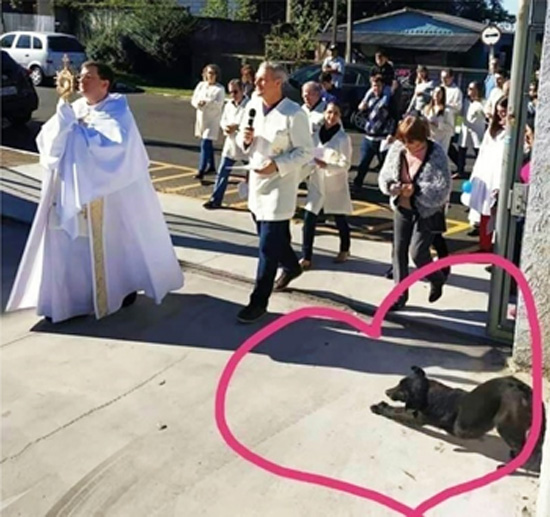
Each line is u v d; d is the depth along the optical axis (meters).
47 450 3.47
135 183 4.83
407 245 4.86
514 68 4.06
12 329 4.80
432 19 25.11
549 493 2.38
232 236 6.79
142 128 14.56
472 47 24.78
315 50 25.41
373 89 8.98
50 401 3.91
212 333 4.73
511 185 4.24
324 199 5.79
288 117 4.54
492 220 5.84
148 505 3.07
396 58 25.83
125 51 25.52
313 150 5.03
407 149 4.69
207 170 9.54
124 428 3.65
